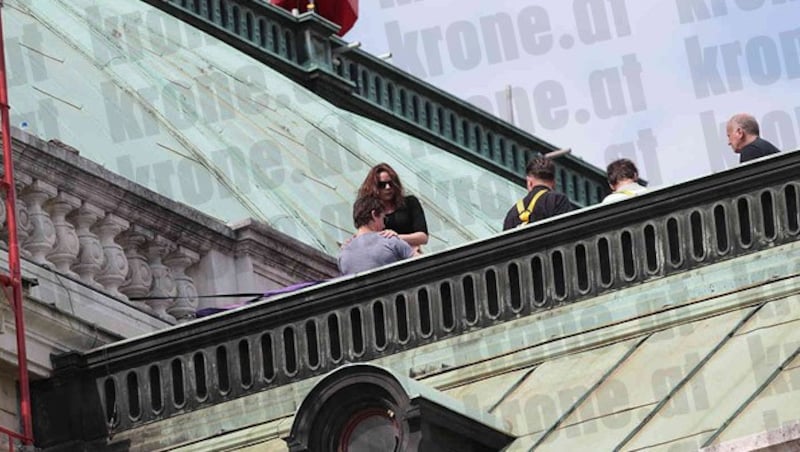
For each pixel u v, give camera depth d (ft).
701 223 90.58
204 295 103.96
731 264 90.12
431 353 92.84
